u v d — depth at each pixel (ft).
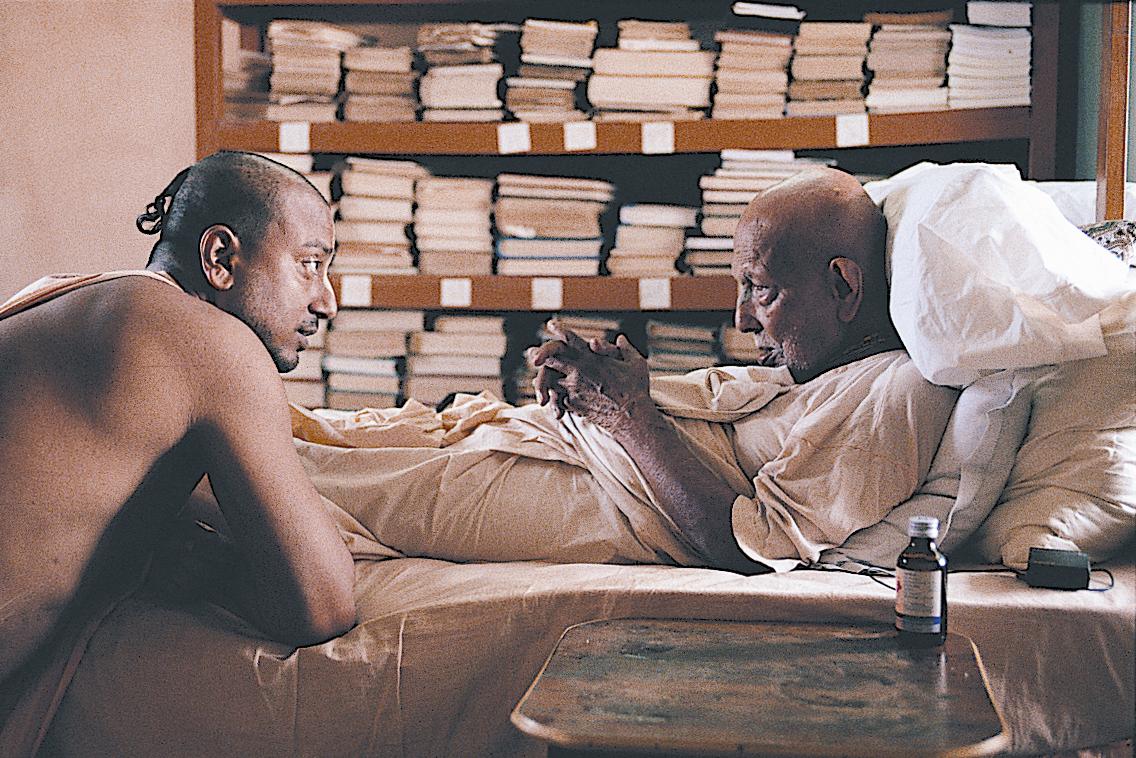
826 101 10.27
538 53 10.57
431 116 10.78
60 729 4.70
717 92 10.46
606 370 5.59
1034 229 5.24
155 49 12.55
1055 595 4.69
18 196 12.75
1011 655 4.57
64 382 4.52
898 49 10.03
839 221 5.81
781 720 3.59
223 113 10.96
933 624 4.36
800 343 5.91
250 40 11.81
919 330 5.25
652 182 11.57
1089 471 5.13
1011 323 5.13
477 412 6.16
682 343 10.68
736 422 5.83
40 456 4.45
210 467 4.71
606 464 5.57
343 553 4.89
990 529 5.26
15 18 12.58
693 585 4.86
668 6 10.95
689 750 3.43
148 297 4.70
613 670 4.06
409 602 4.95
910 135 10.00
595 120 10.55
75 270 12.82
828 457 5.32
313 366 11.12
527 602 4.85
